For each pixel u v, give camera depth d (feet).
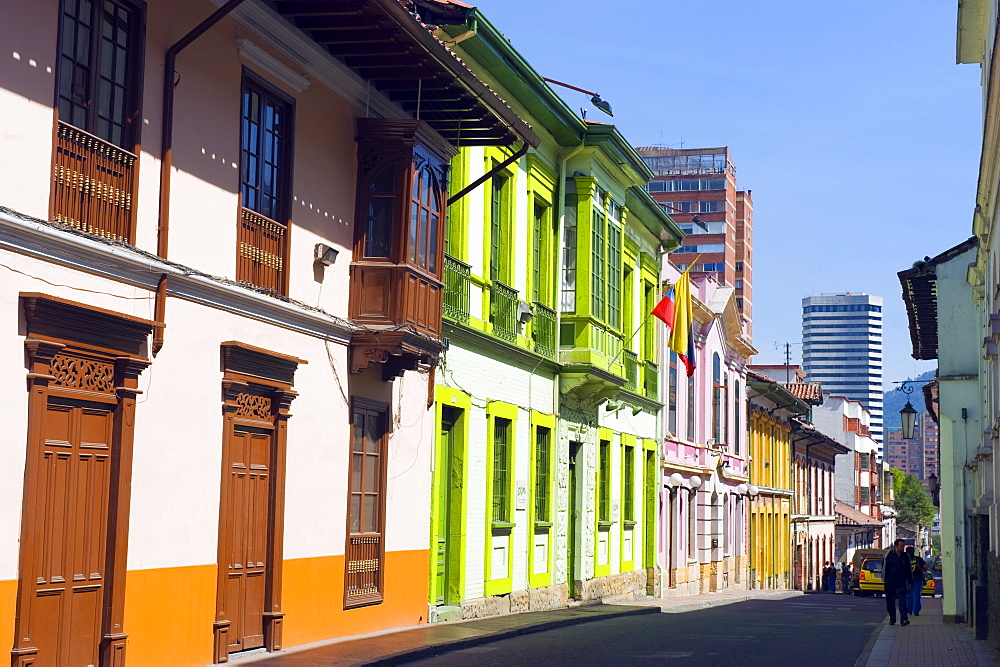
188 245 42.32
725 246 434.30
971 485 86.33
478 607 68.44
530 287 76.89
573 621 70.95
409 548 60.64
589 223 81.82
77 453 36.52
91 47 37.60
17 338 33.78
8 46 33.76
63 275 35.55
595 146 81.10
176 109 41.68
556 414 81.76
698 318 123.95
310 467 50.98
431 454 63.10
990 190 60.39
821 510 219.20
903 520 397.19
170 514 41.24
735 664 49.96
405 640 53.06
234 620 45.34
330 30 49.57
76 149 36.45
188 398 42.22
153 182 40.24
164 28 41.01
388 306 54.13
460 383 66.49
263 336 47.11
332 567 52.75
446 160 58.65
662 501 111.04
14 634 33.68
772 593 141.79
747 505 152.25
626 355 96.53
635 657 51.72
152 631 40.22
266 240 47.78
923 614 102.73
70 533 36.22
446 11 62.03
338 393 53.16
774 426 174.50
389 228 54.65
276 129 48.93
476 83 53.98
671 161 449.06
